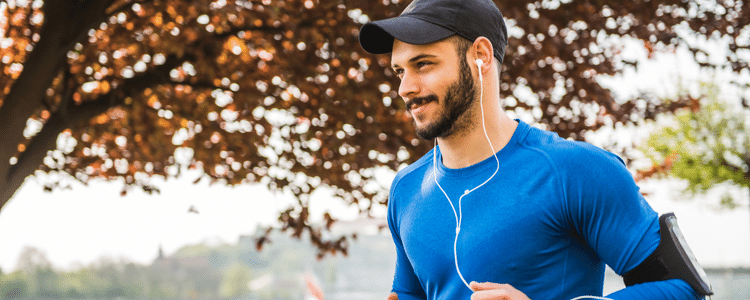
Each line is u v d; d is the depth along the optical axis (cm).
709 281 109
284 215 666
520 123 134
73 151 722
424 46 120
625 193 114
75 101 610
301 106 598
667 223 113
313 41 516
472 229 125
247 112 608
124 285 7869
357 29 516
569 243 121
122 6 519
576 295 120
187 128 676
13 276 7200
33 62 466
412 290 164
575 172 117
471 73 123
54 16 468
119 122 679
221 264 8550
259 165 645
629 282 118
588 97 612
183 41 548
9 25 586
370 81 554
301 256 7600
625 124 639
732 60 566
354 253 3084
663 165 693
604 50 598
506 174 125
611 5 531
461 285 127
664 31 556
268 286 7925
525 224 119
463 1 124
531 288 120
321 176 645
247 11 491
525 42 519
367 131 567
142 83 562
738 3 542
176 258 8406
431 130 124
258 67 607
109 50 578
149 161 696
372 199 676
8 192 495
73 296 7531
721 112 1612
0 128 462
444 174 135
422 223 137
